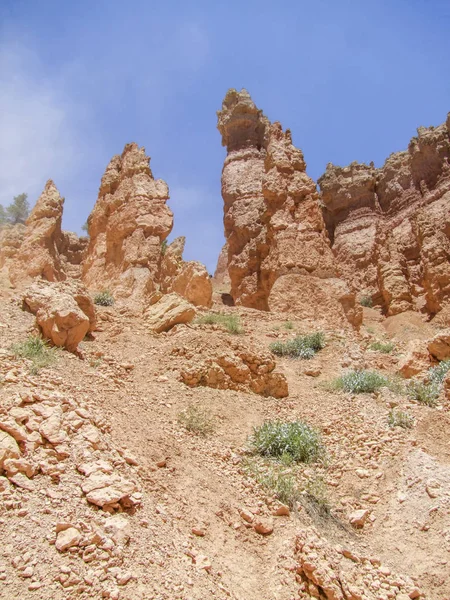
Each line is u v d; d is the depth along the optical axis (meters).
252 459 10.64
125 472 7.90
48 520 6.39
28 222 33.69
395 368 17.83
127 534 6.53
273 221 27.16
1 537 6.00
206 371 13.95
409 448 11.11
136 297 26.09
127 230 29.84
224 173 45.00
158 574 6.11
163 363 14.28
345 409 13.64
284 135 29.98
